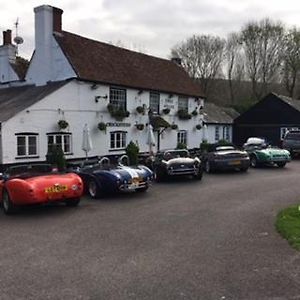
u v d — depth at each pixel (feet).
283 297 15.31
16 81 83.76
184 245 22.98
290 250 21.24
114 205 37.78
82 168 46.42
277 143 135.74
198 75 219.61
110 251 22.18
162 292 16.10
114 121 80.79
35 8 78.28
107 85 79.36
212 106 143.95
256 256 20.35
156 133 91.50
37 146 66.80
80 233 26.68
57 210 35.88
